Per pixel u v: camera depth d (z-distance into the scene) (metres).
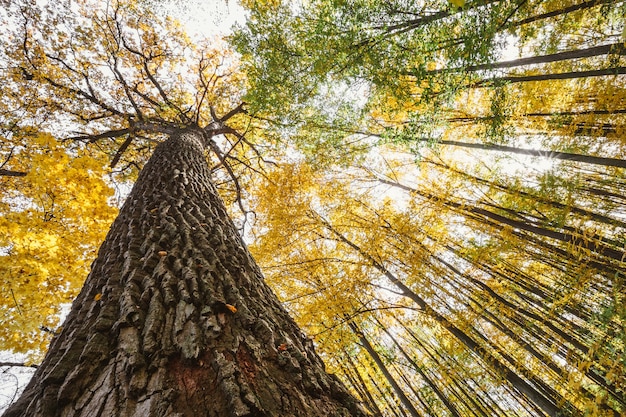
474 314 5.05
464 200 6.20
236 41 5.32
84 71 7.64
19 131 5.64
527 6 3.48
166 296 1.18
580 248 3.92
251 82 5.67
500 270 5.89
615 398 3.52
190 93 8.88
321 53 4.63
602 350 3.31
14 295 3.01
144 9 7.32
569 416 3.85
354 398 1.05
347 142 6.73
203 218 2.12
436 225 6.55
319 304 5.69
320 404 0.91
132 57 8.40
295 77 5.44
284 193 7.44
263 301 1.46
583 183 5.21
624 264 3.59
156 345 0.94
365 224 6.62
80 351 0.98
